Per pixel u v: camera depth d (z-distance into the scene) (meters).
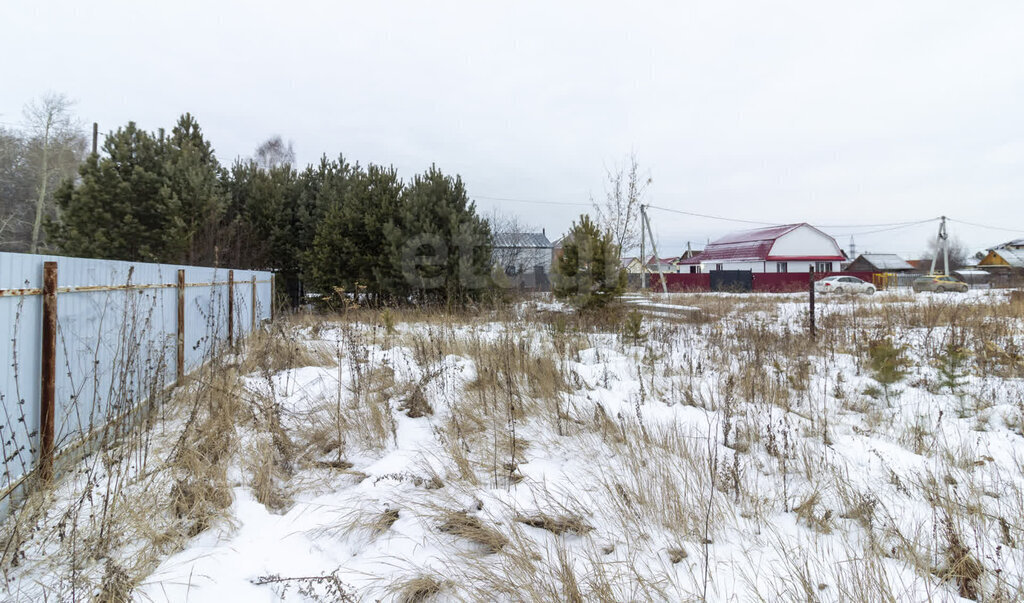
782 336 9.34
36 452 3.00
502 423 4.66
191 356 6.15
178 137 15.82
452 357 6.93
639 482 3.20
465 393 5.46
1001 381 5.81
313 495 3.37
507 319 11.77
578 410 4.84
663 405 5.21
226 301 7.88
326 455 4.05
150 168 13.93
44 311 3.09
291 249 17.16
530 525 2.96
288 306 14.49
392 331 9.34
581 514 3.02
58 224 13.25
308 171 18.80
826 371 6.52
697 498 3.13
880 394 5.48
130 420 4.02
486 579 2.41
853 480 3.43
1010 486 3.26
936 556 2.55
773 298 22.77
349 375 6.08
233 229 15.02
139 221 13.55
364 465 3.88
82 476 3.26
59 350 3.29
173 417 4.46
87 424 3.64
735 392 5.57
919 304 14.87
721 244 52.50
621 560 2.60
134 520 2.69
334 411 4.70
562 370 6.10
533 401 5.16
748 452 4.00
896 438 4.33
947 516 2.56
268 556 2.65
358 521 2.94
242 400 4.56
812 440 4.21
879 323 10.29
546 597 2.30
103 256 12.84
